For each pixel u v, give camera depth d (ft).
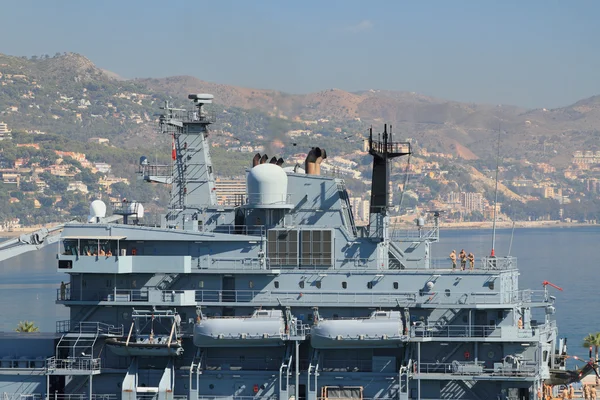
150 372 425.28
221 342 412.36
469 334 410.93
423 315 416.46
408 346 411.95
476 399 408.87
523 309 441.68
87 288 431.84
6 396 429.79
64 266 421.59
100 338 431.43
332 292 419.95
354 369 415.44
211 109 501.56
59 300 428.15
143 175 459.73
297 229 427.33
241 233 436.35
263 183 426.10
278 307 422.00
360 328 404.77
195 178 455.22
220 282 425.28
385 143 434.30
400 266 443.32
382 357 413.39
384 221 424.05
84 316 431.84
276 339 410.31
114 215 471.62
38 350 446.60
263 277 424.87
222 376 418.10
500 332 408.26
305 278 422.00
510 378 402.11
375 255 424.05
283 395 410.31
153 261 422.00
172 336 419.13
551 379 457.27
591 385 541.75
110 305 426.92
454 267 435.12
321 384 413.59
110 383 429.79
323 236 425.69
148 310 422.00
